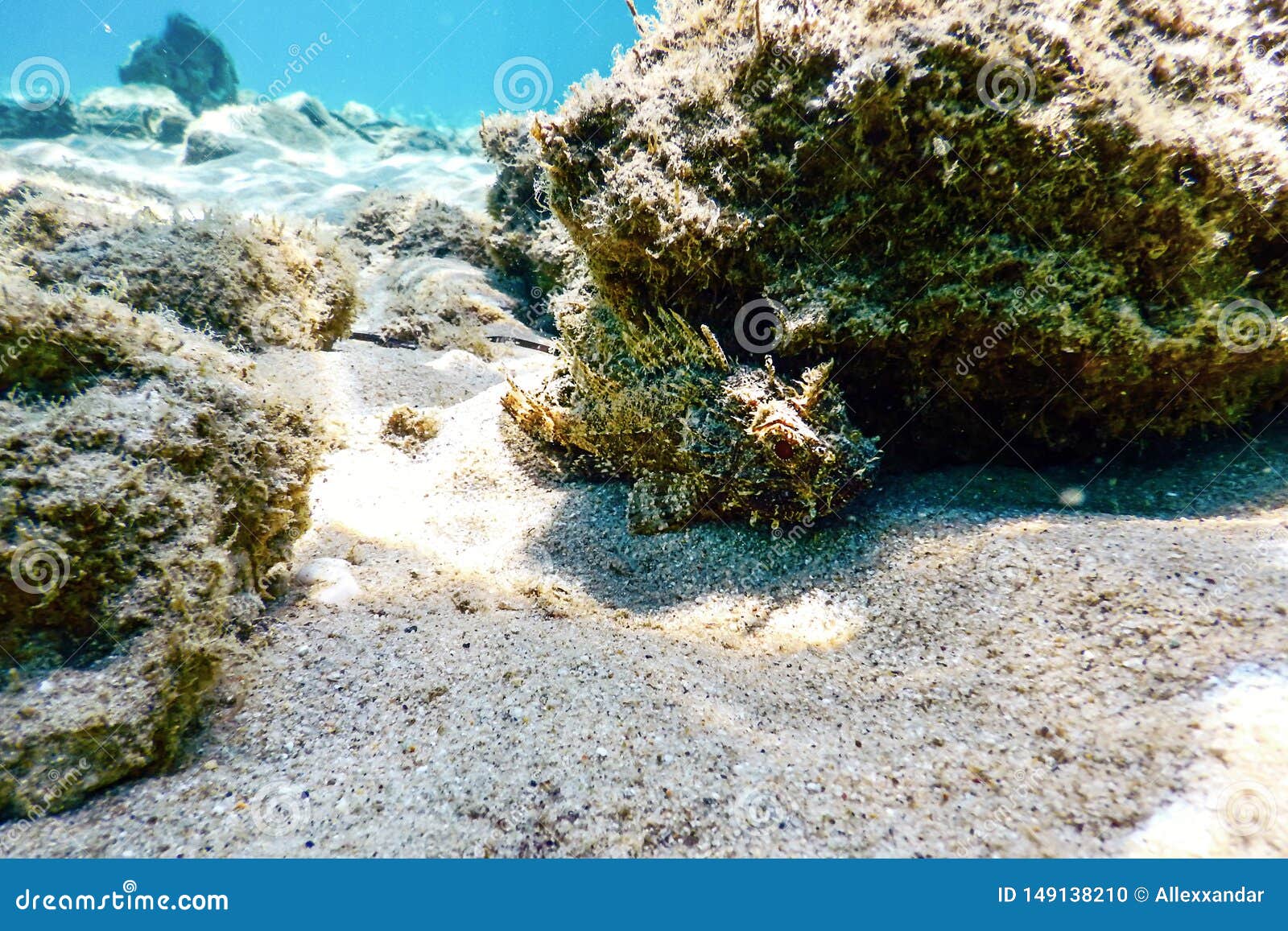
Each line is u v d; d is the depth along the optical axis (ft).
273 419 8.32
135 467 6.31
